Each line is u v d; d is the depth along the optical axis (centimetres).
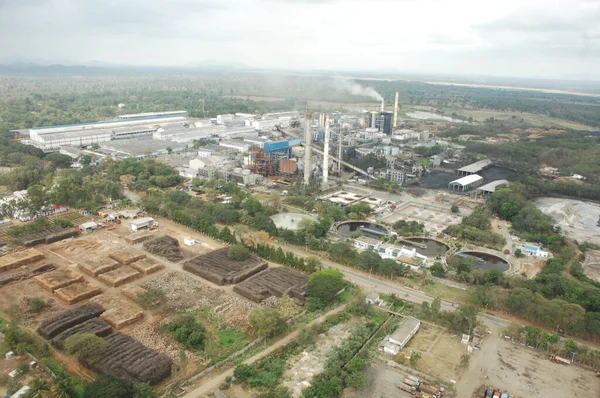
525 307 11925
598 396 9250
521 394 9225
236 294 13000
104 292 12781
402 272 14612
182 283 13500
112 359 9412
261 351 10262
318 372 9619
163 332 10894
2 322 11081
